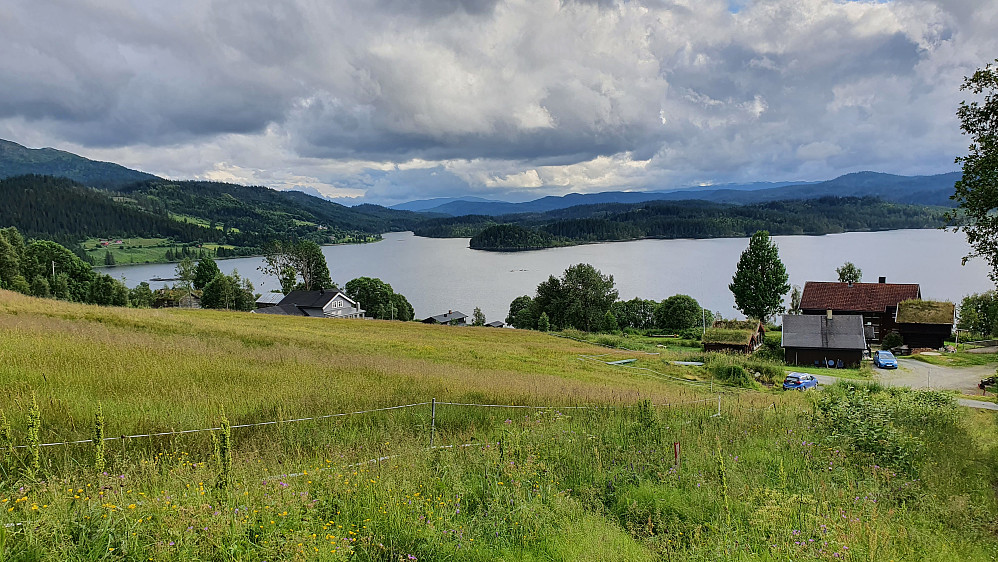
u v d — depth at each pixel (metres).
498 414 15.95
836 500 9.20
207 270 127.88
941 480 10.52
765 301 84.50
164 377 16.55
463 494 8.80
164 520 6.46
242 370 18.91
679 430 13.62
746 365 47.06
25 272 88.06
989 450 12.88
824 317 61.56
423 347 41.28
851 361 58.50
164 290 124.25
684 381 39.28
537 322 106.69
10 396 12.91
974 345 72.25
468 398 17.73
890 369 55.69
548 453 11.27
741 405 19.50
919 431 13.91
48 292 81.19
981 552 7.83
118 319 33.31
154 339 25.75
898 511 8.98
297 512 7.26
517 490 8.81
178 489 8.14
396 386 18.78
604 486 9.84
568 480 10.12
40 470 8.88
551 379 28.56
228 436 8.67
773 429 14.02
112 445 10.56
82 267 98.50
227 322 46.69
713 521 8.36
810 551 7.14
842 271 103.56
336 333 47.66
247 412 13.82
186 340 27.09
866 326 74.69
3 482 7.46
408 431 13.57
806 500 8.90
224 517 6.63
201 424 12.47
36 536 5.84
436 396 17.48
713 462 10.83
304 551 6.05
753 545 7.64
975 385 46.22
